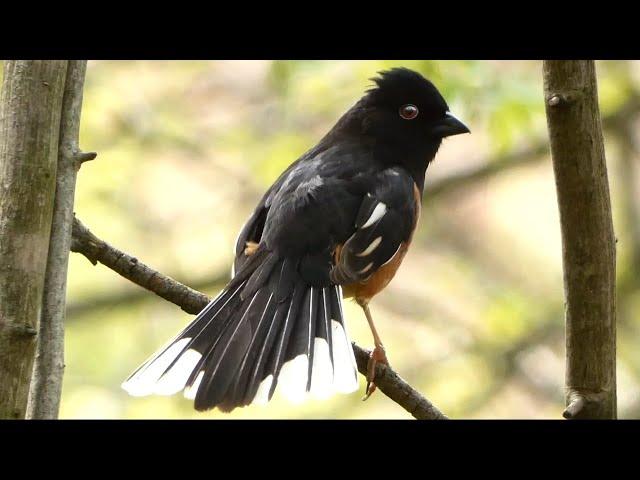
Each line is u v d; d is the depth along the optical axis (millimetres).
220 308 6582
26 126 4609
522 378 15156
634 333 14867
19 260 4535
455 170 15500
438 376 14539
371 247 7621
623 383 14578
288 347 6484
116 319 14969
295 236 7465
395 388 6914
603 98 14883
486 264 16844
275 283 7156
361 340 15320
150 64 15086
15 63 4664
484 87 11805
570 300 5438
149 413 14234
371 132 8711
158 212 15555
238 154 14812
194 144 14438
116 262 6113
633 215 15117
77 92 5117
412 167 8781
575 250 5359
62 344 4992
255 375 6145
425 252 16812
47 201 4621
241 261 7941
